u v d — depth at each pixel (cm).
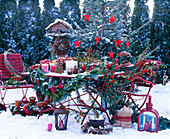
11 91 728
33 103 512
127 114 399
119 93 416
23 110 472
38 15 868
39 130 389
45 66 416
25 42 852
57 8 883
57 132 381
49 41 841
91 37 502
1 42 842
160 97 635
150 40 834
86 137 358
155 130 380
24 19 856
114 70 392
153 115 381
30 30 852
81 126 410
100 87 412
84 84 388
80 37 516
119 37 510
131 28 847
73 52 759
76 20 860
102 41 498
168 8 815
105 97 420
